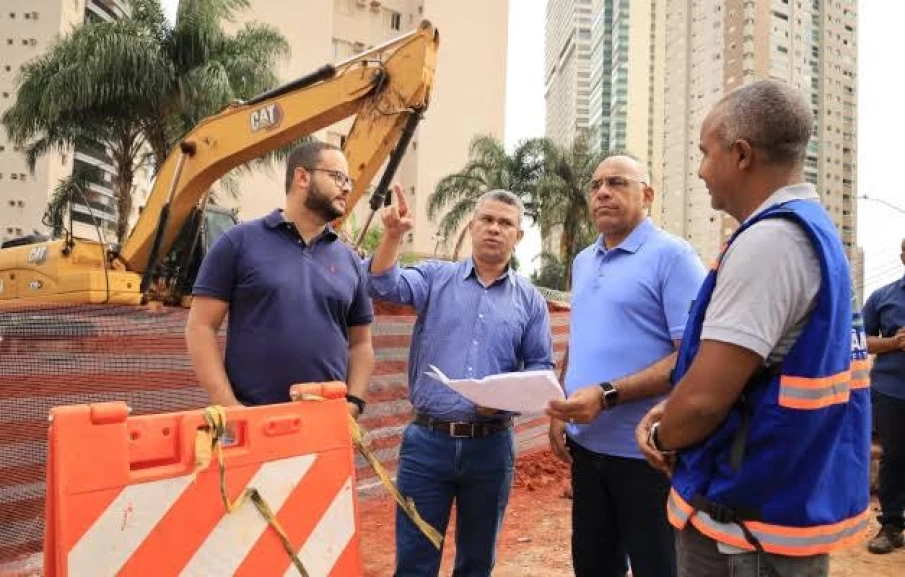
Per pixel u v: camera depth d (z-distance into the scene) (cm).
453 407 337
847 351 185
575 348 327
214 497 199
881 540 514
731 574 187
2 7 5962
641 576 304
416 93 759
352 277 332
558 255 3578
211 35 1941
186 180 895
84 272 907
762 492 181
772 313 177
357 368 341
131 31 1841
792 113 193
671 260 303
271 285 301
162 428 194
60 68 1853
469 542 346
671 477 208
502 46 6169
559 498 637
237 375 302
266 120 839
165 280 947
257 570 205
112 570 180
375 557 470
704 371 183
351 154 788
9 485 404
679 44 10338
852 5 9906
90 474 179
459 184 3062
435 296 356
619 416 306
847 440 191
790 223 182
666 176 10550
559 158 2941
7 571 388
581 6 13550
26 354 429
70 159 6366
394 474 602
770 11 9325
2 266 991
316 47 5356
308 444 221
